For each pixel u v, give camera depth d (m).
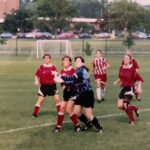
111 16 120.00
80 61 14.12
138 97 22.00
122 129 14.88
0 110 18.70
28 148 12.41
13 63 48.91
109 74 36.97
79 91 14.15
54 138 13.58
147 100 22.19
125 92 15.86
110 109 19.12
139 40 92.81
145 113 18.06
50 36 111.56
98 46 78.75
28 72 38.56
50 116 17.27
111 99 22.59
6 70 40.38
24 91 25.62
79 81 14.06
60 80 14.06
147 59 56.69
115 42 88.56
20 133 14.24
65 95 14.44
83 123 15.77
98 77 21.83
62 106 14.47
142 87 27.81
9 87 27.67
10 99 22.20
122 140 13.38
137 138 13.63
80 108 14.41
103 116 17.28
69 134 14.11
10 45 78.62
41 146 12.63
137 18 117.88
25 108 19.28
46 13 119.88
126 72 15.91
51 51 71.81
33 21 124.06
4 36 108.62
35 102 21.17
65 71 15.75
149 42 88.38
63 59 15.75
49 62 17.16
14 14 123.25
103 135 13.99
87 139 13.46
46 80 17.12
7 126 15.30
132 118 15.75
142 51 70.56
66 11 119.38
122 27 117.81
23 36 109.81
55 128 14.97
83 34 122.56
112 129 14.87
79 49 73.62
